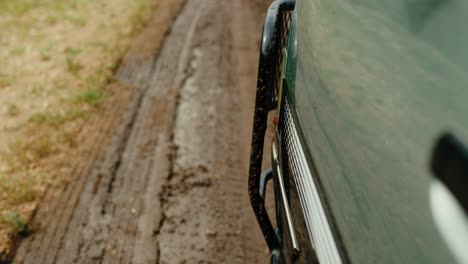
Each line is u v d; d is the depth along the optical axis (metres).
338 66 1.03
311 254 1.22
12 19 7.19
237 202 3.07
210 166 3.46
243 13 7.61
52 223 2.92
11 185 3.25
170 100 4.55
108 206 3.07
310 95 1.22
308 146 1.23
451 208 0.52
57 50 5.89
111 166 3.49
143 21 7.29
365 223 0.86
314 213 1.17
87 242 2.77
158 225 2.89
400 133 0.74
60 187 3.26
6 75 5.11
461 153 0.50
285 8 1.63
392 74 0.79
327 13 1.15
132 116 4.24
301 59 1.34
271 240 1.81
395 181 0.75
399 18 0.77
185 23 7.16
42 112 4.26
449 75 0.61
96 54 5.78
